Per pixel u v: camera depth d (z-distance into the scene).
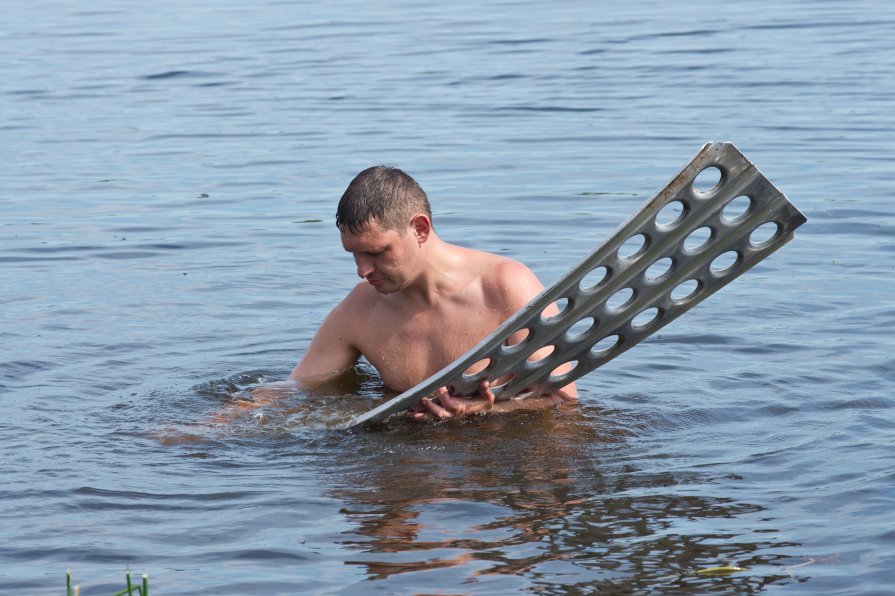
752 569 10.08
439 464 12.88
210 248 24.03
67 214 26.98
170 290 21.14
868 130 32.59
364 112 37.69
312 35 54.69
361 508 11.65
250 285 21.42
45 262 23.16
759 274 21.36
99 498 12.02
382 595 9.77
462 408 14.36
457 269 15.17
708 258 13.59
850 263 21.83
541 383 14.75
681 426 14.07
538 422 14.23
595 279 21.64
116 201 28.12
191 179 30.14
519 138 33.50
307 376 16.08
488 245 23.77
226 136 35.00
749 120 34.34
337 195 28.14
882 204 25.72
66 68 47.53
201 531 11.19
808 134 32.41
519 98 38.91
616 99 38.12
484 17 58.62
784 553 10.38
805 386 15.42
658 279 13.66
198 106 39.59
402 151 32.41
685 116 35.25
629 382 15.87
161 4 68.88
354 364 16.30
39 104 40.53
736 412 14.53
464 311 15.16
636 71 42.72
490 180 29.11
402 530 11.08
